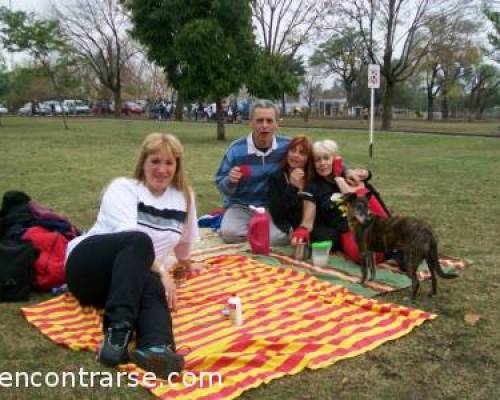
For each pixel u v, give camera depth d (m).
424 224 4.51
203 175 12.52
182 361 3.26
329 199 5.71
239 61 22.02
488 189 10.41
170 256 4.90
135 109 65.06
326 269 5.31
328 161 5.73
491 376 3.34
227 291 4.71
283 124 40.91
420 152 18.17
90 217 7.92
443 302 4.53
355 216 4.82
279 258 5.70
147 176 4.05
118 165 14.40
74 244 4.00
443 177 12.08
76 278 3.80
